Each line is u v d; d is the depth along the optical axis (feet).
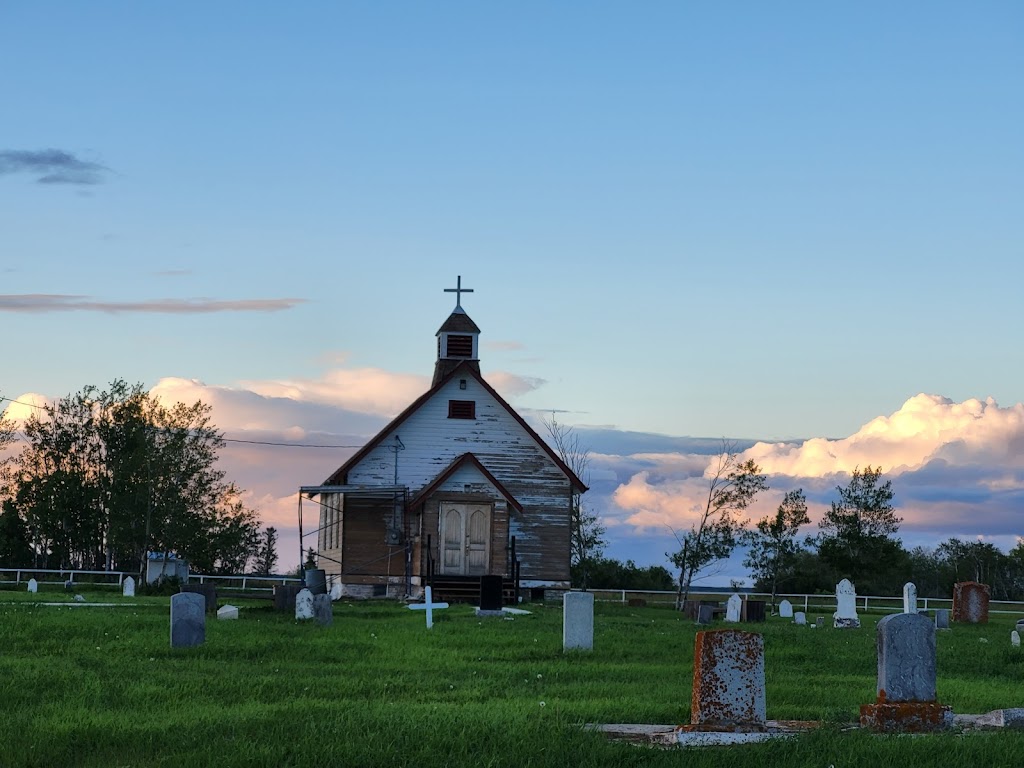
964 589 168.25
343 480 171.42
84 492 265.34
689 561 186.50
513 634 104.58
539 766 47.70
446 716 57.31
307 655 88.38
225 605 130.82
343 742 50.24
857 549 208.85
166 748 50.96
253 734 52.60
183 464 237.66
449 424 173.47
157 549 235.81
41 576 219.41
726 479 189.06
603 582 246.47
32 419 273.33
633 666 84.94
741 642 55.11
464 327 184.65
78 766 49.83
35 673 73.05
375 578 167.12
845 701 69.92
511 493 173.27
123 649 88.99
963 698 73.36
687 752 49.85
